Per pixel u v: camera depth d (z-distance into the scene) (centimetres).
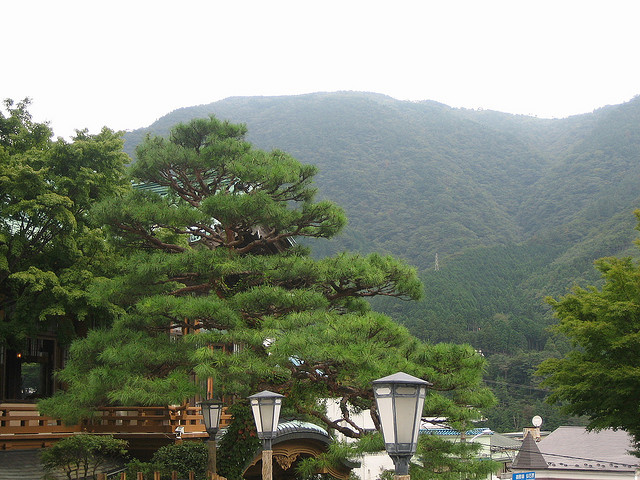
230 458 1772
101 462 1845
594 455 3175
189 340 1561
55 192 1966
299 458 2048
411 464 1549
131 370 1545
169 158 1758
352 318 1550
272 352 1473
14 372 2127
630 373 1736
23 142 2130
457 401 1563
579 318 1989
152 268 1608
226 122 1877
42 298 1950
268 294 1611
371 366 1415
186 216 1683
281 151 1891
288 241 2183
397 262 1784
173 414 2077
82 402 1536
